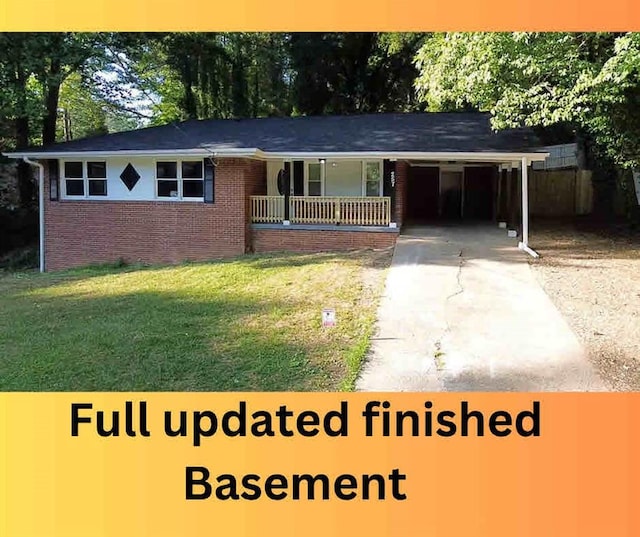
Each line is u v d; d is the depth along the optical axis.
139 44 22.52
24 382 6.32
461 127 16.95
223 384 6.10
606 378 6.10
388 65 29.25
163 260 16.12
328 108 30.52
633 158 14.67
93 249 16.64
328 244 15.19
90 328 8.38
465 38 12.20
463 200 19.81
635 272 10.68
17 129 22.14
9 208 22.58
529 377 6.19
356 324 8.07
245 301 9.60
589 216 19.66
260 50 29.88
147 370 6.54
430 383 6.08
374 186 16.72
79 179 16.62
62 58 19.69
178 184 15.91
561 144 21.83
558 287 9.70
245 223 15.53
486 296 9.27
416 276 10.68
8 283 13.59
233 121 19.56
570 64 11.62
